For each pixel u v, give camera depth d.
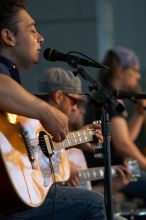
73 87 5.07
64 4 8.61
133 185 6.49
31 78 7.91
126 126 6.29
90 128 4.52
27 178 3.89
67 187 4.34
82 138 4.44
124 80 6.48
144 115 6.93
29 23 4.11
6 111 3.88
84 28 8.67
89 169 5.30
